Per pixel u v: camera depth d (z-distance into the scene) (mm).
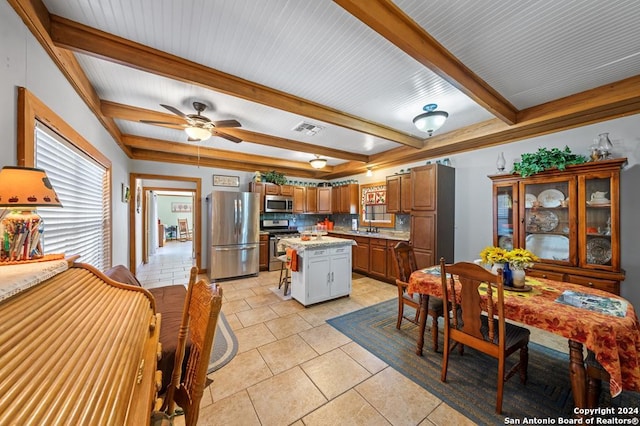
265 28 1663
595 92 2391
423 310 2238
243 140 3744
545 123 2818
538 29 1647
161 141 4270
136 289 1307
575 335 1397
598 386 1522
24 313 745
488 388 1833
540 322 1524
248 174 5980
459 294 1960
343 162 5867
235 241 4859
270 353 2268
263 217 6016
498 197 3338
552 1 1437
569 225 2689
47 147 1727
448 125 3402
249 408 1645
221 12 1523
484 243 3746
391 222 5309
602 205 2537
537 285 2025
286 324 2854
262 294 3910
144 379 786
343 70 2141
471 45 1796
